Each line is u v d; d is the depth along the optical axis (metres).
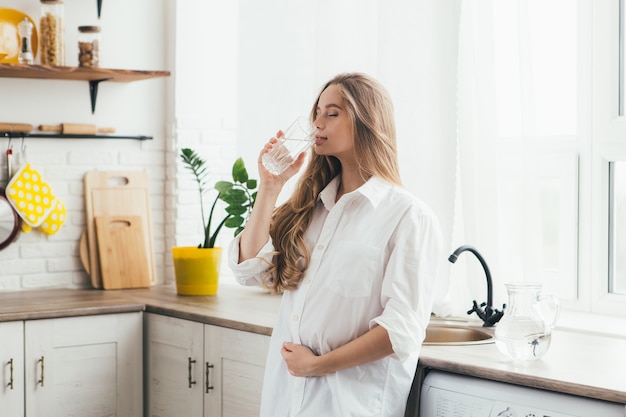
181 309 3.29
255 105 3.97
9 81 3.79
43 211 3.80
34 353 3.21
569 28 3.17
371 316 2.18
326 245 2.23
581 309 3.17
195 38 4.15
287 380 2.31
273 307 3.35
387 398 2.21
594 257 3.13
